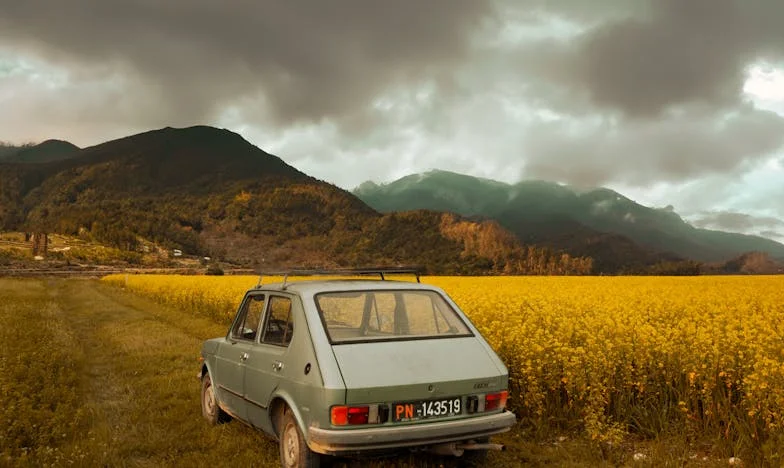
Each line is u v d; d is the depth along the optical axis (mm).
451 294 16281
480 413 4922
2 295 31234
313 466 4734
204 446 6359
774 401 5312
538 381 6863
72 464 5578
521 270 162000
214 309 20453
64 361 10672
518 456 5820
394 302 5492
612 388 6551
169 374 10414
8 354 10742
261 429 5699
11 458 5562
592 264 163125
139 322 19047
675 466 5227
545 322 9906
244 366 5988
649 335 7434
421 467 5398
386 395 4551
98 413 7570
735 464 5305
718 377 6398
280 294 5703
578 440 6285
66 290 44781
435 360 4957
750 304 14445
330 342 4836
